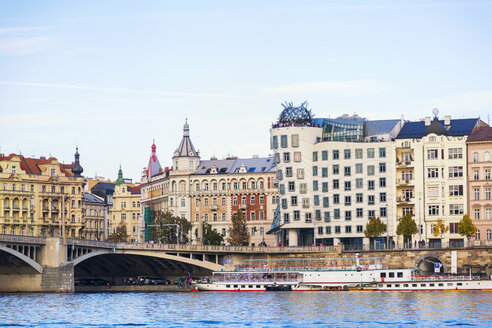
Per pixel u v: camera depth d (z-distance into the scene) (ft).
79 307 540.11
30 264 655.76
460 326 443.32
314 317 480.64
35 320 474.90
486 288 631.97
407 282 641.40
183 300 586.86
